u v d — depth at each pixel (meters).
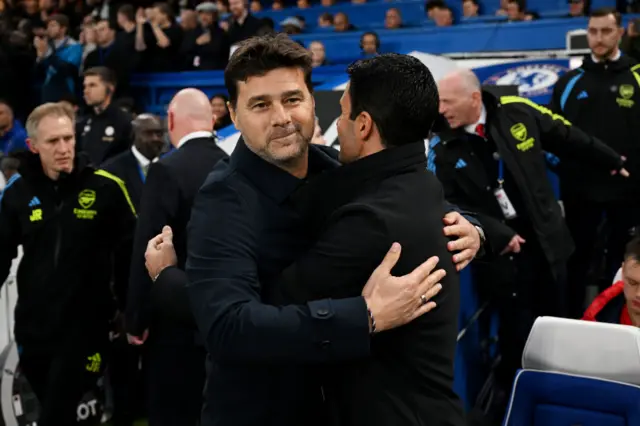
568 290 4.30
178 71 8.99
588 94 4.31
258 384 1.47
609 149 3.56
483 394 3.29
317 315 1.32
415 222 1.41
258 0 11.83
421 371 1.43
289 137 1.43
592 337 2.14
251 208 1.42
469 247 1.51
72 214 3.16
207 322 1.36
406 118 1.43
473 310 3.23
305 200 1.44
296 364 1.40
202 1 11.15
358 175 1.43
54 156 3.06
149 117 4.26
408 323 1.42
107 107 6.24
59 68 8.47
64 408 3.21
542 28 7.52
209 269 1.38
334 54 8.66
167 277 1.63
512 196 3.31
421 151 1.48
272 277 1.44
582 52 6.27
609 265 4.37
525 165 3.25
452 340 1.48
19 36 8.95
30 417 3.60
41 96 8.85
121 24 9.42
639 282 2.45
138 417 4.03
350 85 1.48
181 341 2.81
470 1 9.51
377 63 1.45
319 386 1.50
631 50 5.68
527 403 2.17
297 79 1.44
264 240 1.42
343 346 1.33
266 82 1.42
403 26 9.64
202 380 2.85
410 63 1.46
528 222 3.31
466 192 3.31
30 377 3.26
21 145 6.39
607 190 4.17
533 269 3.35
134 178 4.21
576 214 4.30
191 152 2.82
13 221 3.18
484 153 3.32
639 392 2.04
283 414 1.48
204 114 2.89
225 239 1.39
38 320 3.16
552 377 2.15
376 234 1.37
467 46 7.88
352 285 1.39
